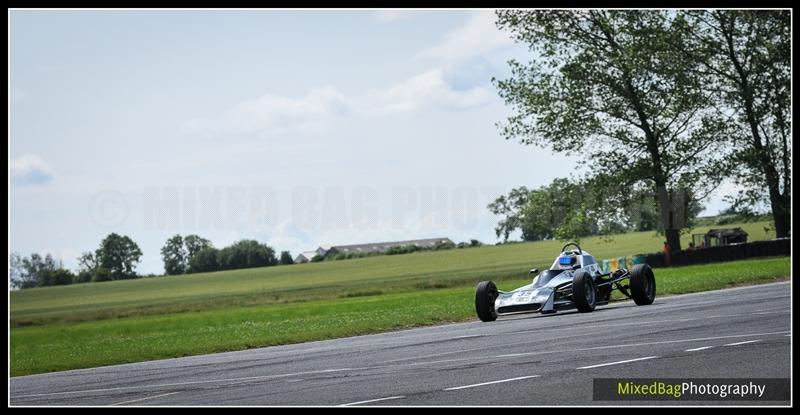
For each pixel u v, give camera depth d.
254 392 16.86
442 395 14.70
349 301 80.31
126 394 18.33
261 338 33.22
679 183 83.06
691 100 82.19
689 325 23.41
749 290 38.59
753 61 83.50
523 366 17.47
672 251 79.62
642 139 84.88
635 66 80.69
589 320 28.05
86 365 28.92
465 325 32.44
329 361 21.89
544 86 83.38
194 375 21.22
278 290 124.50
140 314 103.88
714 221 148.75
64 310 125.62
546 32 83.31
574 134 82.94
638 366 16.22
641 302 34.50
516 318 33.56
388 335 30.77
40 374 27.12
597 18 83.06
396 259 170.38
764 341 18.48
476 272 119.62
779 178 84.19
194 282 165.00
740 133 84.38
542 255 141.75
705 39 84.62
